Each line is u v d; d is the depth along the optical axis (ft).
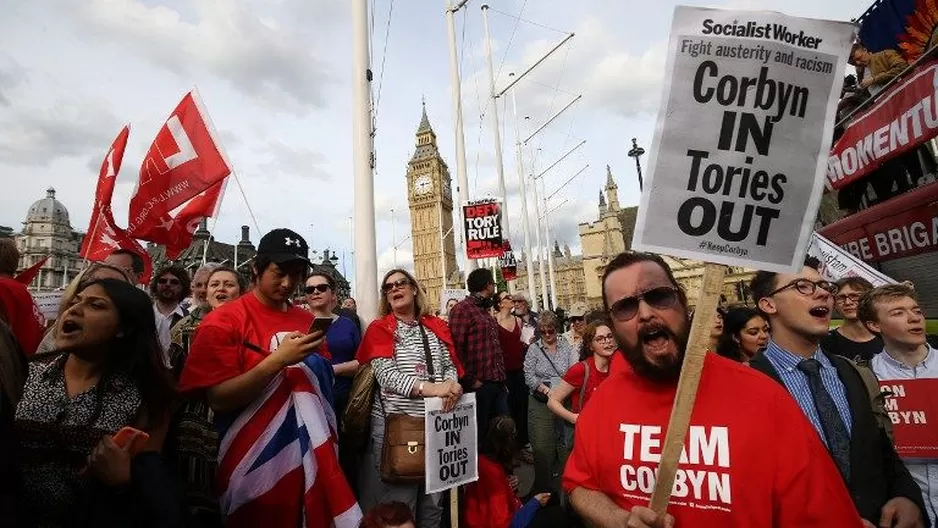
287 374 9.71
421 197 333.83
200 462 8.46
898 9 22.45
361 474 13.23
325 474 9.07
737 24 5.96
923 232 17.90
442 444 12.44
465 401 13.19
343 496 9.03
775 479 5.42
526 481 21.91
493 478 14.40
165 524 6.60
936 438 9.50
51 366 7.40
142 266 16.03
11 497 5.99
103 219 18.42
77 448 6.86
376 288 19.81
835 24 5.91
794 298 9.11
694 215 5.81
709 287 5.62
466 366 18.21
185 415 8.66
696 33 6.00
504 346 25.40
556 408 17.40
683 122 5.93
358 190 20.36
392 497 12.46
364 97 21.17
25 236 279.90
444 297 32.89
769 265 5.68
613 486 6.22
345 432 13.09
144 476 6.68
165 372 7.94
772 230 5.74
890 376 10.24
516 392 25.39
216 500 8.27
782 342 9.45
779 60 5.89
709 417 5.75
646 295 6.10
